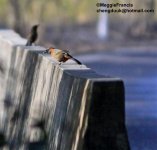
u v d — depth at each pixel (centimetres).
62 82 999
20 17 5600
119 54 4397
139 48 4922
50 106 1071
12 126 1399
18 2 5681
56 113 1020
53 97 1055
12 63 1488
